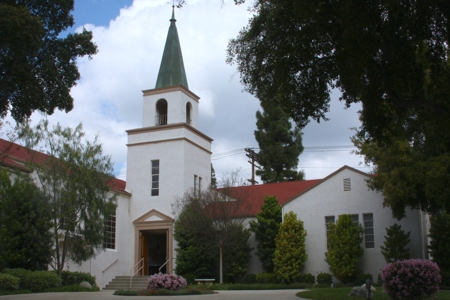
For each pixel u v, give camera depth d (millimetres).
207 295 19359
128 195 36406
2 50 15406
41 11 17672
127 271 35156
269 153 53500
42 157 26094
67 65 18453
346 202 31141
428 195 21625
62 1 17625
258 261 32781
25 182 24359
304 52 14914
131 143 37625
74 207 24656
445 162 21469
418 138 23859
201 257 31781
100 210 25734
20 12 14867
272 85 16562
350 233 29203
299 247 30469
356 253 28984
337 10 13328
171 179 35812
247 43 16578
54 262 25469
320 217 31578
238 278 32219
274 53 15305
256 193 37312
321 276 29672
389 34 12969
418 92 14688
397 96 14484
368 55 13211
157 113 38500
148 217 35562
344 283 28797
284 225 30906
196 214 31125
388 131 16625
